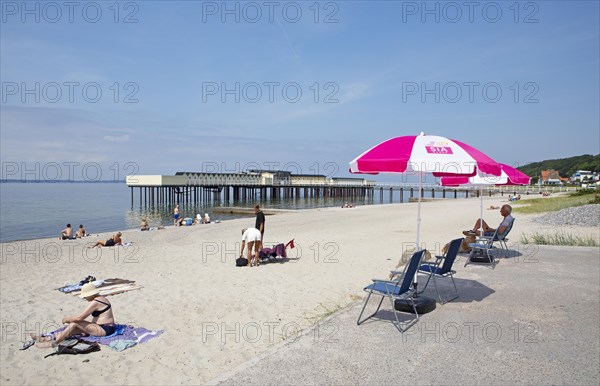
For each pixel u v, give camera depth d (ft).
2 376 15.02
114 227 92.58
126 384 14.20
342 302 22.53
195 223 86.84
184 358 16.08
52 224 97.50
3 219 108.58
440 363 13.85
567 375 12.87
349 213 102.73
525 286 24.22
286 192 250.98
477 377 12.80
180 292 25.79
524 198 161.38
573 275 26.96
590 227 52.65
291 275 29.94
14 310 23.30
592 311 19.27
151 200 165.58
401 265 30.22
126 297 24.82
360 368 13.53
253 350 16.61
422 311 19.31
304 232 60.08
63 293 26.94
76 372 15.17
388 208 123.65
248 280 28.66
